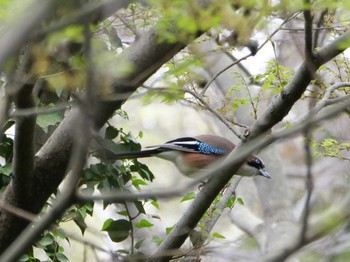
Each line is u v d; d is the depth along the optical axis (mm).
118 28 10812
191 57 10023
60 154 9938
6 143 11719
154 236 12727
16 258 6883
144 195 7023
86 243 8273
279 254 6453
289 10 9609
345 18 10477
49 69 8594
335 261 11102
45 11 6176
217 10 8344
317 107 10781
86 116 6750
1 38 6562
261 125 10602
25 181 9695
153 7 9539
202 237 12023
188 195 12828
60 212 6938
